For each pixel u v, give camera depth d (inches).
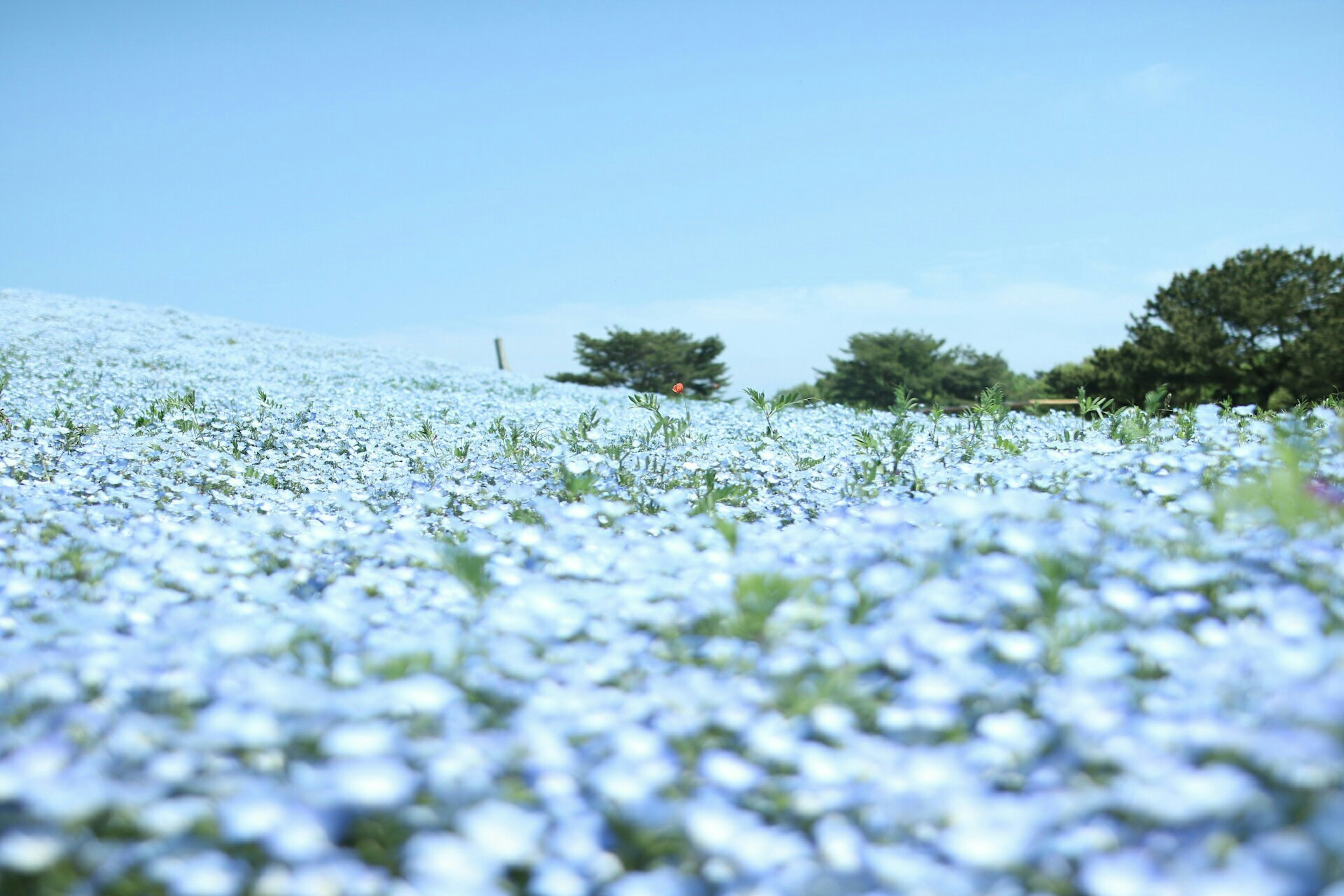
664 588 103.0
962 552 112.0
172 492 192.7
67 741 71.2
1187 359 1282.0
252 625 94.8
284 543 148.1
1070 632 86.7
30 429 247.8
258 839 64.4
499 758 72.5
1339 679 70.8
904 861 60.4
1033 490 164.6
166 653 90.3
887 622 91.5
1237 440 175.5
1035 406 261.1
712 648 90.4
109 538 131.7
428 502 160.2
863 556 112.9
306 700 74.9
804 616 92.3
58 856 59.9
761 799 72.2
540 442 250.5
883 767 71.1
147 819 62.3
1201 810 60.2
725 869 64.1
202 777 70.2
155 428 267.4
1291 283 1247.5
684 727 78.0
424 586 115.8
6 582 114.5
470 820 63.7
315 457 240.1
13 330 589.9
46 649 94.8
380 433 272.5
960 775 69.3
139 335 660.1
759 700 81.0
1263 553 104.8
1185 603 93.7
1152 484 139.0
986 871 60.4
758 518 172.4
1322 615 85.7
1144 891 55.4
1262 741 63.5
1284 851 55.4
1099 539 111.5
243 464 221.1
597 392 583.2
